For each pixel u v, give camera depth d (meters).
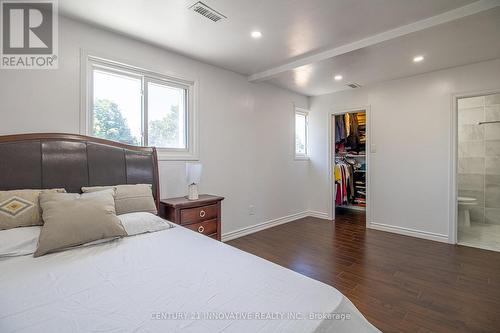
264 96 4.02
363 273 2.47
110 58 2.39
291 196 4.59
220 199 2.82
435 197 3.48
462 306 1.92
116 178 2.26
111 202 1.79
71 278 1.16
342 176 5.09
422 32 2.28
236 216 3.62
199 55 2.97
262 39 2.58
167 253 1.46
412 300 2.00
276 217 4.29
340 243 3.36
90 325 0.84
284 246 3.25
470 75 3.18
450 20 2.07
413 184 3.67
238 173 3.64
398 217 3.82
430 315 1.81
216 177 3.34
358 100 4.25
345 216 4.95
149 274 1.20
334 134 4.69
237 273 1.21
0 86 1.87
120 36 2.46
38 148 1.90
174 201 2.59
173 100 2.98
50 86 2.07
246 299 0.98
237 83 3.60
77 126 2.20
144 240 1.70
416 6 2.00
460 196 4.49
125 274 1.20
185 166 2.98
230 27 2.33
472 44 2.60
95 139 2.22
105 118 2.44
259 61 3.17
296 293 1.03
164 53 2.80
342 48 2.75
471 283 2.27
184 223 2.50
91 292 1.04
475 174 4.35
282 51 2.88
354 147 5.18
